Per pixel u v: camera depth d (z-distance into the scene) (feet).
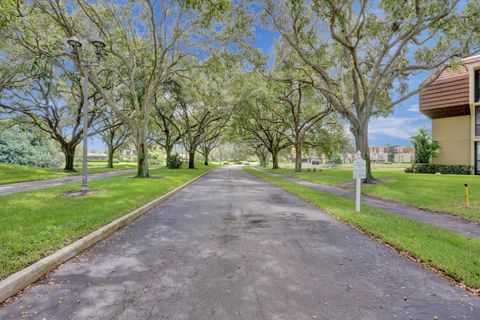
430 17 40.19
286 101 99.04
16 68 63.00
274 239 18.31
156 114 110.83
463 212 26.68
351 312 9.59
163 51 55.67
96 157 343.46
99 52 37.73
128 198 30.66
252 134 146.20
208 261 14.29
